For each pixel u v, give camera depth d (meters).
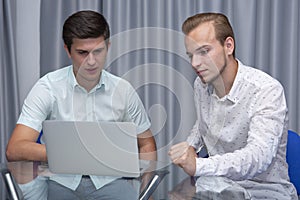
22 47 2.89
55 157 1.32
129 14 2.80
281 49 2.73
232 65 1.65
